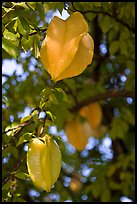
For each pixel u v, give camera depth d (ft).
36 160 8.52
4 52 15.25
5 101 11.05
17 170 10.18
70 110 18.26
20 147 12.83
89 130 19.29
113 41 15.81
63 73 8.42
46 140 8.71
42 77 18.02
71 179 20.94
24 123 10.46
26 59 17.66
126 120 19.75
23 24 9.50
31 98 17.65
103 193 19.02
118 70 20.86
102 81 21.45
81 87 19.53
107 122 21.62
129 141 22.18
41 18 13.99
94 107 18.94
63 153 18.75
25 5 9.83
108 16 13.93
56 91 10.00
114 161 21.45
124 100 20.88
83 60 8.52
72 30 8.61
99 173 19.71
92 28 19.60
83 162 22.65
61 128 17.51
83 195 20.62
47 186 8.48
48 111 9.80
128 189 19.13
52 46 8.47
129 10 14.29
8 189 10.57
